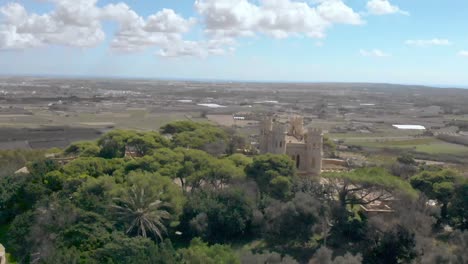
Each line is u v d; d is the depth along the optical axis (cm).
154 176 8738
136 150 12612
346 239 8288
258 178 9744
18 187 9238
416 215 8069
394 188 8619
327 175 9238
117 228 7406
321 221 8231
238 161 10925
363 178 8688
